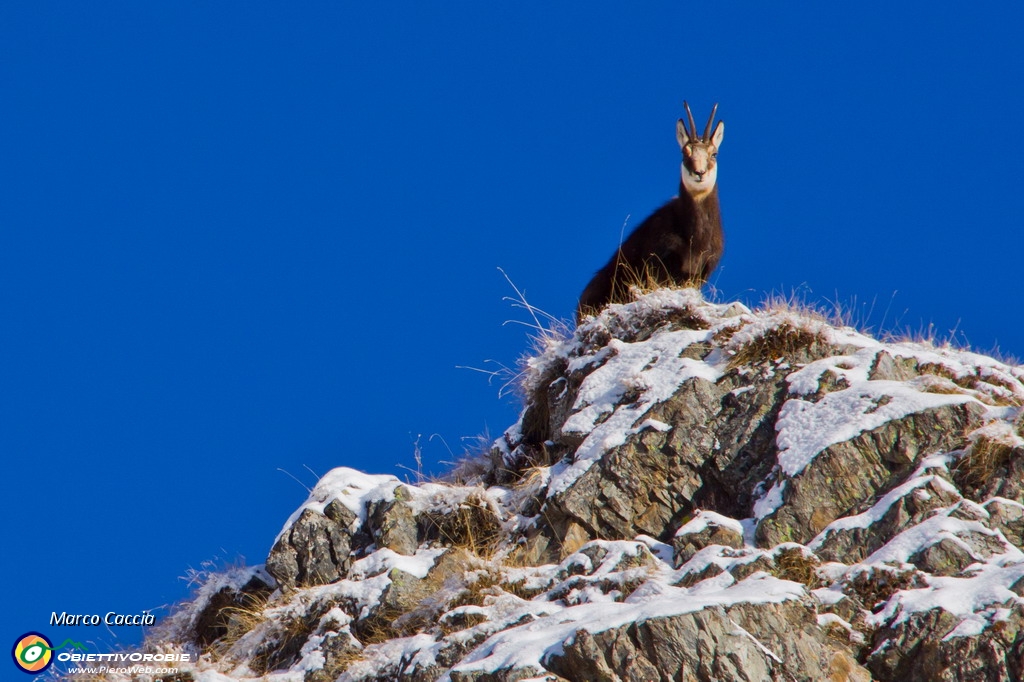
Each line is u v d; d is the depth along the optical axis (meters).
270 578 39.66
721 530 32.09
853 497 32.38
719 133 48.69
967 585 28.16
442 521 36.94
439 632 31.17
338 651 32.88
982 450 32.03
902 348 36.81
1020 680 25.81
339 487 38.72
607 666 26.30
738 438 34.97
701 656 26.00
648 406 36.16
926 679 26.73
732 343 37.19
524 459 41.47
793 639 26.81
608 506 34.75
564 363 41.88
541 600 31.64
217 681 33.19
